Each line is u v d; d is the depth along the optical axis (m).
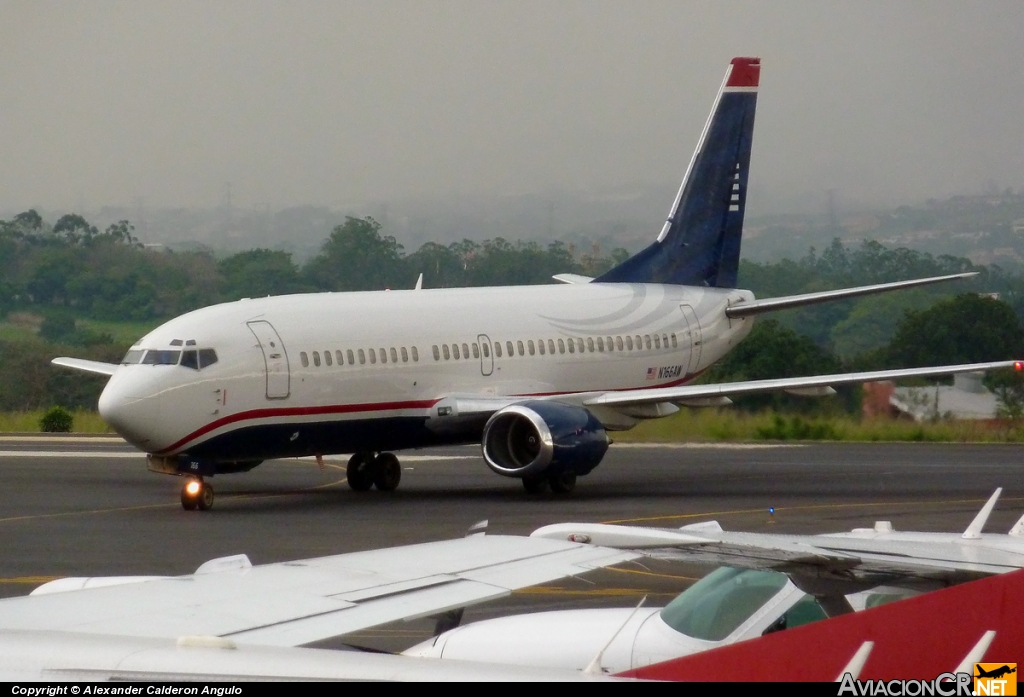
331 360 88.06
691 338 117.19
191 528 75.56
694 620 26.83
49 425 164.62
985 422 169.12
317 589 20.80
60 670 14.20
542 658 28.11
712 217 122.19
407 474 110.69
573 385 106.44
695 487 100.50
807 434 161.00
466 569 22.75
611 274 116.50
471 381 97.56
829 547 23.56
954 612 17.36
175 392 80.69
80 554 65.88
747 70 122.25
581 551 24.34
